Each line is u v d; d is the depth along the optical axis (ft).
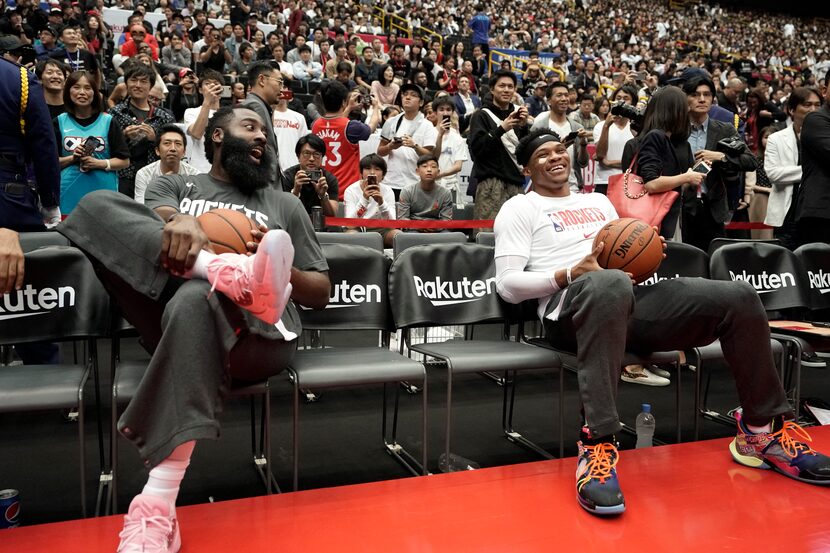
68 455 8.54
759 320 6.71
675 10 77.20
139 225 5.53
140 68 15.89
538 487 6.57
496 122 14.79
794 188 14.52
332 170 17.03
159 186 7.06
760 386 6.81
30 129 8.17
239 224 5.73
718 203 11.71
